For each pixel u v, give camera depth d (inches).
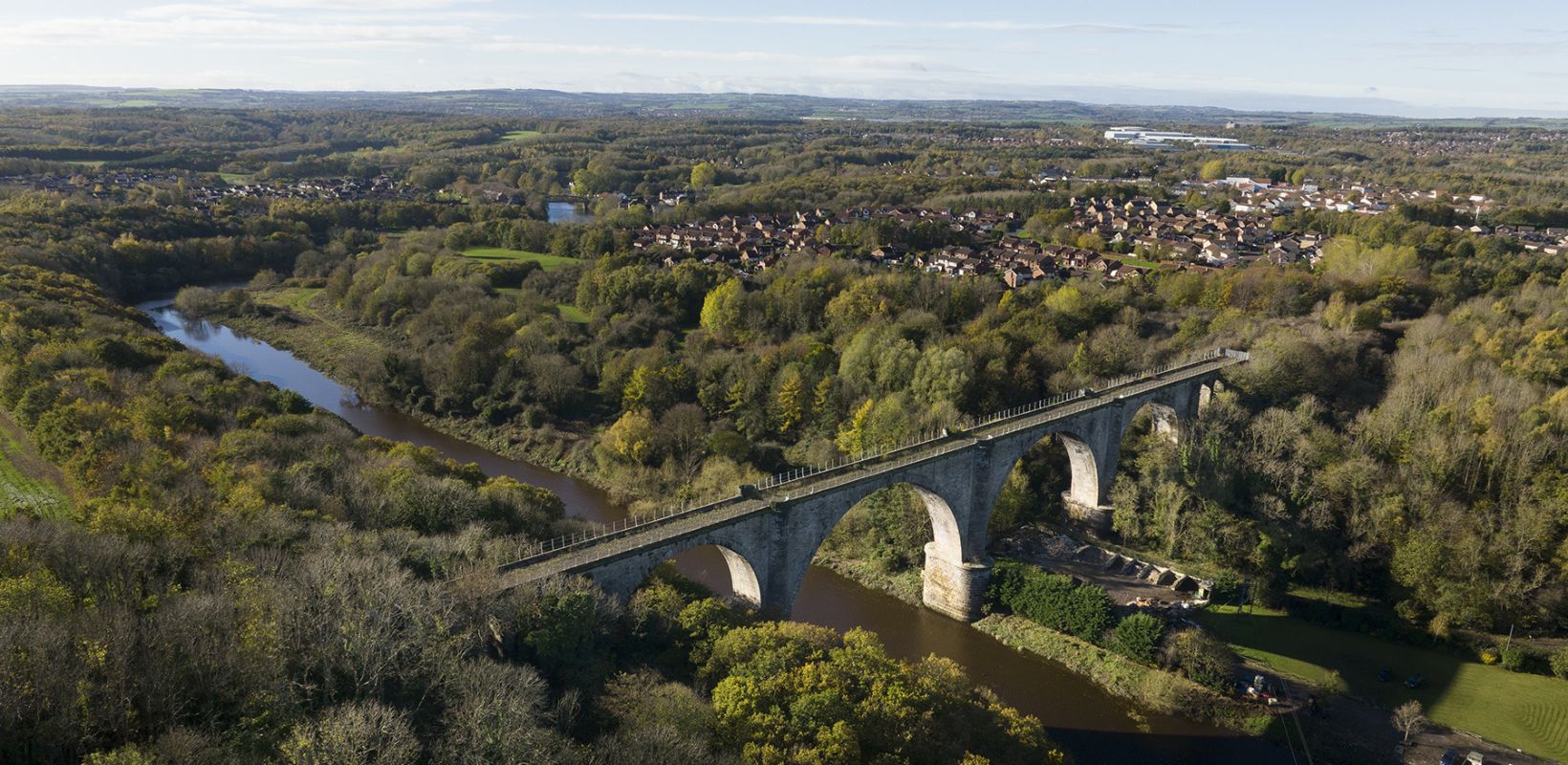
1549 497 3708.2
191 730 1695.4
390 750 1662.2
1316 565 3909.9
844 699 2191.2
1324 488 4165.8
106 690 1712.6
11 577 2089.1
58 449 3427.7
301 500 3014.3
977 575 3759.8
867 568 4205.2
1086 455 4384.8
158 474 3046.3
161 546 2436.0
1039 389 5187.0
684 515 3036.4
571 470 5206.7
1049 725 3056.1
